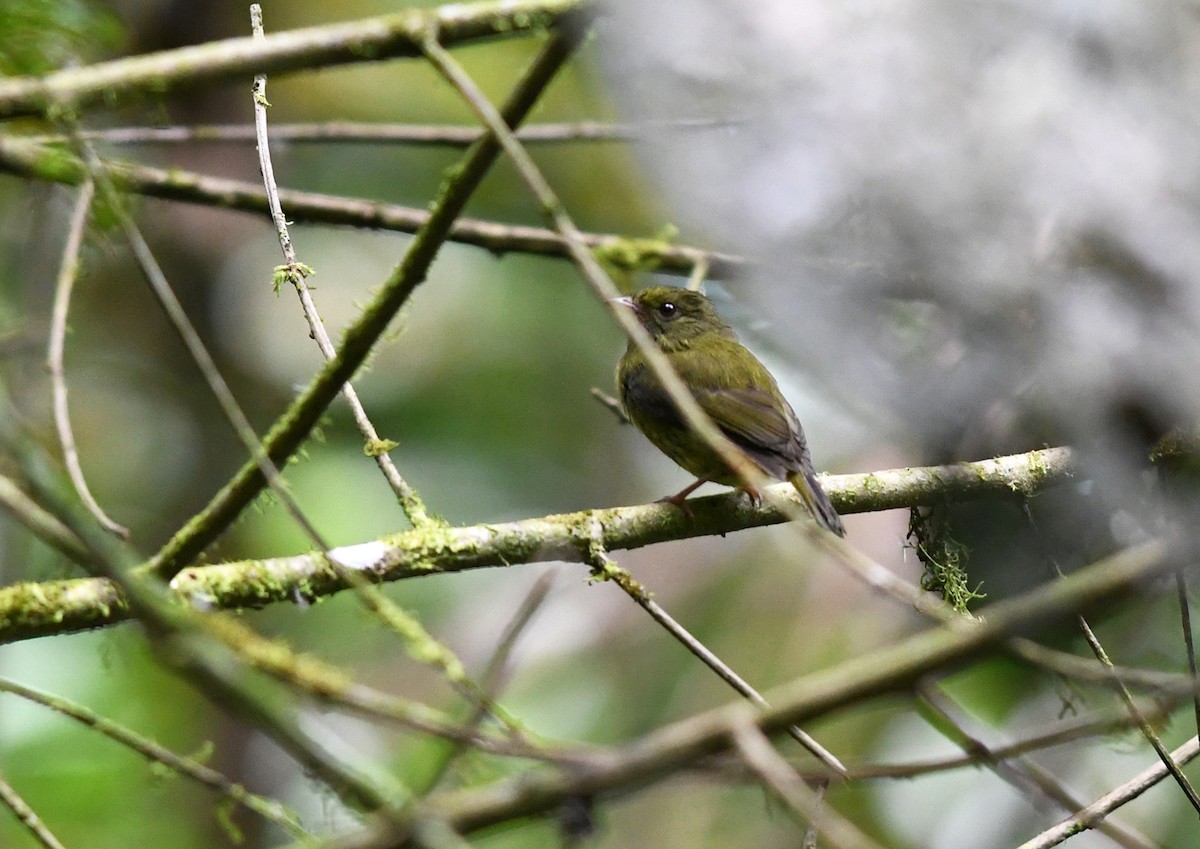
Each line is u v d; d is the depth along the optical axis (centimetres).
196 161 1459
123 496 1411
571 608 1284
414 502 809
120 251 957
